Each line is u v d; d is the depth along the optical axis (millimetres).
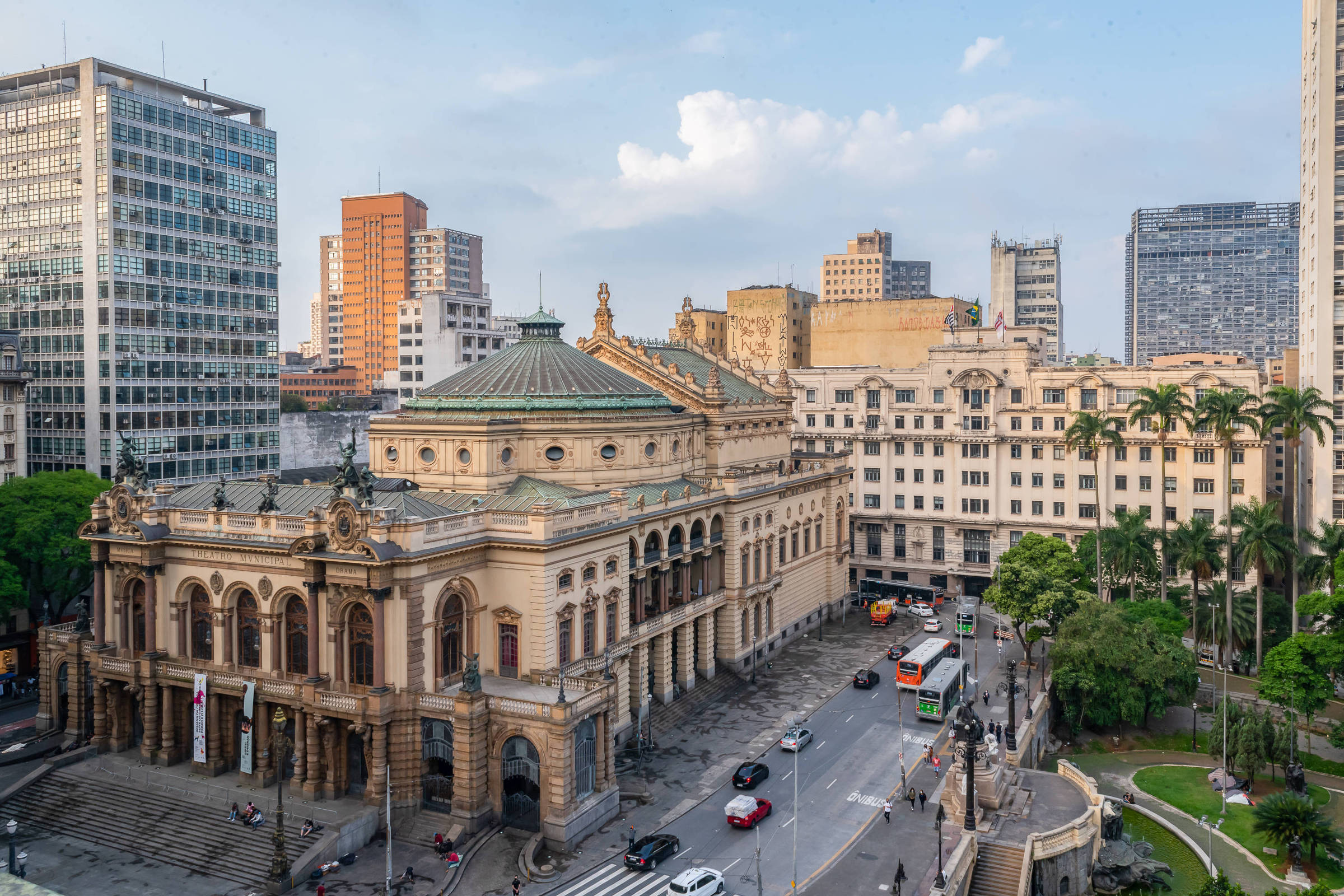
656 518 100250
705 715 104062
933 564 156250
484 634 85250
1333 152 125000
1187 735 104688
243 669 84000
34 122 146125
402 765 77812
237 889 69625
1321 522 114438
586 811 76875
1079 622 103812
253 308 163625
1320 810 86125
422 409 104312
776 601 126750
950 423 154875
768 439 135250
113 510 88625
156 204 147375
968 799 74500
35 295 147625
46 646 94375
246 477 162875
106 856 74812
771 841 76438
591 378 106812
